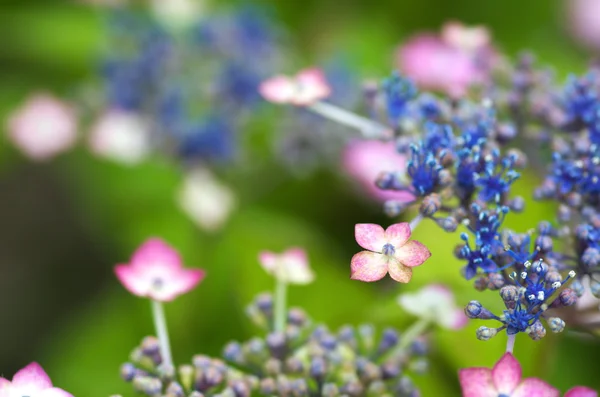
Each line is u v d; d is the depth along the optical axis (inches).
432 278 22.1
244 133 28.4
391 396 19.9
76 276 35.5
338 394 19.5
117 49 30.3
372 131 20.7
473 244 18.8
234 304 24.8
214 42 28.7
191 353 24.5
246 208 28.8
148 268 19.8
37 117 30.7
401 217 25.0
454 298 21.4
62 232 36.8
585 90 20.6
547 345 20.5
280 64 29.9
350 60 29.3
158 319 19.5
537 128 21.4
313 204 29.4
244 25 29.1
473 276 18.3
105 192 30.1
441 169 18.7
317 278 24.6
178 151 27.3
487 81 22.3
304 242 26.2
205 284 25.0
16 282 35.2
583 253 18.8
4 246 36.4
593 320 19.6
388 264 17.7
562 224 19.4
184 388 19.3
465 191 18.9
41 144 30.5
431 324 21.2
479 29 22.3
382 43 33.1
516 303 17.8
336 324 23.5
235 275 24.7
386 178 19.1
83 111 30.8
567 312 19.7
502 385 17.8
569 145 20.5
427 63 28.7
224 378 19.5
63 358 26.4
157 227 28.7
